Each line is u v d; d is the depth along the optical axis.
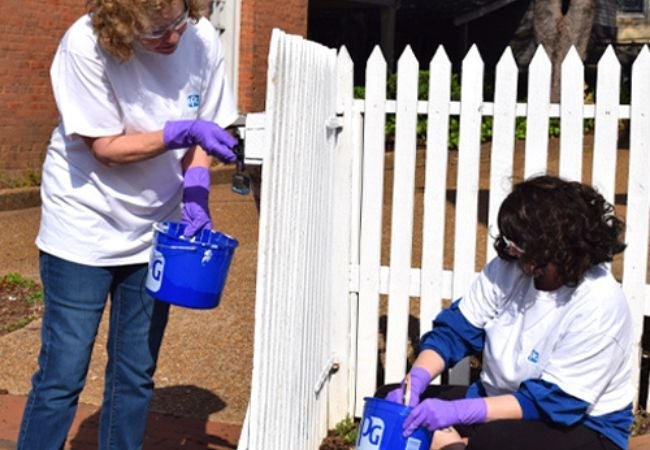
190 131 3.55
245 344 6.05
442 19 21.89
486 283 3.67
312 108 4.25
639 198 4.78
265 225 3.57
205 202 3.82
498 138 4.80
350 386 5.10
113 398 4.01
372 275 5.00
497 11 23.31
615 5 25.83
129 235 3.84
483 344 3.73
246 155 3.71
